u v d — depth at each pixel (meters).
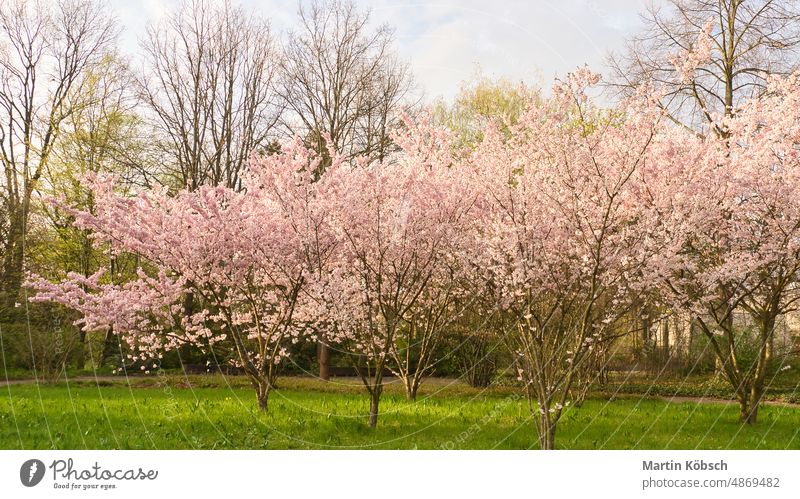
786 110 9.74
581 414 11.06
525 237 8.45
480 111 16.50
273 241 10.40
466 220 10.32
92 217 9.77
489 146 9.52
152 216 10.41
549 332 8.99
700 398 14.62
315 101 18.67
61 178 21.45
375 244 10.12
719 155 9.41
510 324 9.34
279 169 10.34
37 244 19.89
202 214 10.19
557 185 8.48
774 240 9.77
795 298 10.66
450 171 10.78
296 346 19.77
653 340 17.17
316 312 10.60
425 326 13.72
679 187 8.64
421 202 10.08
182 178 22.45
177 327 12.77
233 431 8.90
